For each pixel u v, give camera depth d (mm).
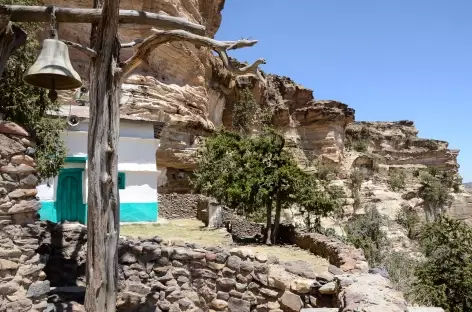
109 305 6742
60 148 13328
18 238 6102
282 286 7797
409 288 13484
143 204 19781
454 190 73438
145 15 7176
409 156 78250
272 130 18312
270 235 15828
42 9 6426
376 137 77188
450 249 15727
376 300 4816
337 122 56062
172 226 19141
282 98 57688
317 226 17703
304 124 56750
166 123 23453
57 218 17141
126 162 19609
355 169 57875
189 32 7281
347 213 46156
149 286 8016
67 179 17594
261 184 15984
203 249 8383
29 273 6168
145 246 8094
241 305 7996
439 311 5605
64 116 16938
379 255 17844
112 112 6887
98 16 6715
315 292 7562
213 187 18609
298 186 16328
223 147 20469
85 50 6590
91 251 6707
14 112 10398
